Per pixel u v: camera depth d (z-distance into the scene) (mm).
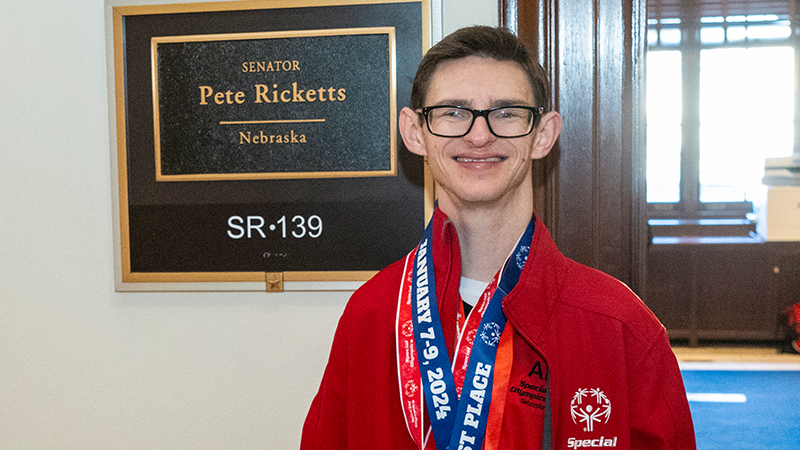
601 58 1011
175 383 1120
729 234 3871
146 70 1081
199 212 1088
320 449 711
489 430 581
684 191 3977
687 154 3951
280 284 1071
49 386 1146
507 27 1007
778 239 3611
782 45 3779
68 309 1136
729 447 2441
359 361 682
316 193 1062
